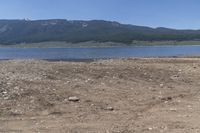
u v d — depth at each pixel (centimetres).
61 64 2427
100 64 2552
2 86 1634
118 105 1502
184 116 1328
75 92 1655
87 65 2420
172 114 1362
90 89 1734
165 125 1217
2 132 1159
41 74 1966
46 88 1669
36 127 1209
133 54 7400
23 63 2433
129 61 3072
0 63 2402
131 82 1962
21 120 1291
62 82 1825
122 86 1853
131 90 1775
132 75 2142
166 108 1460
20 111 1385
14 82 1711
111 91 1725
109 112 1397
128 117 1325
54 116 1341
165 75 2211
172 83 2005
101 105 1492
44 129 1187
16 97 1517
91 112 1394
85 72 2127
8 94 1541
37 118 1316
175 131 1149
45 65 2319
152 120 1281
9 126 1223
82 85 1800
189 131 1147
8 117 1326
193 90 1836
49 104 1472
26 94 1559
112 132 1148
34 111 1393
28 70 2062
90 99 1566
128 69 2308
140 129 1175
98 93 1673
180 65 2681
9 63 2412
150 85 1923
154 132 1144
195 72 2352
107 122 1260
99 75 2066
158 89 1834
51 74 1991
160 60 3262
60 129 1185
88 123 1249
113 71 2206
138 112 1399
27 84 1705
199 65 2714
